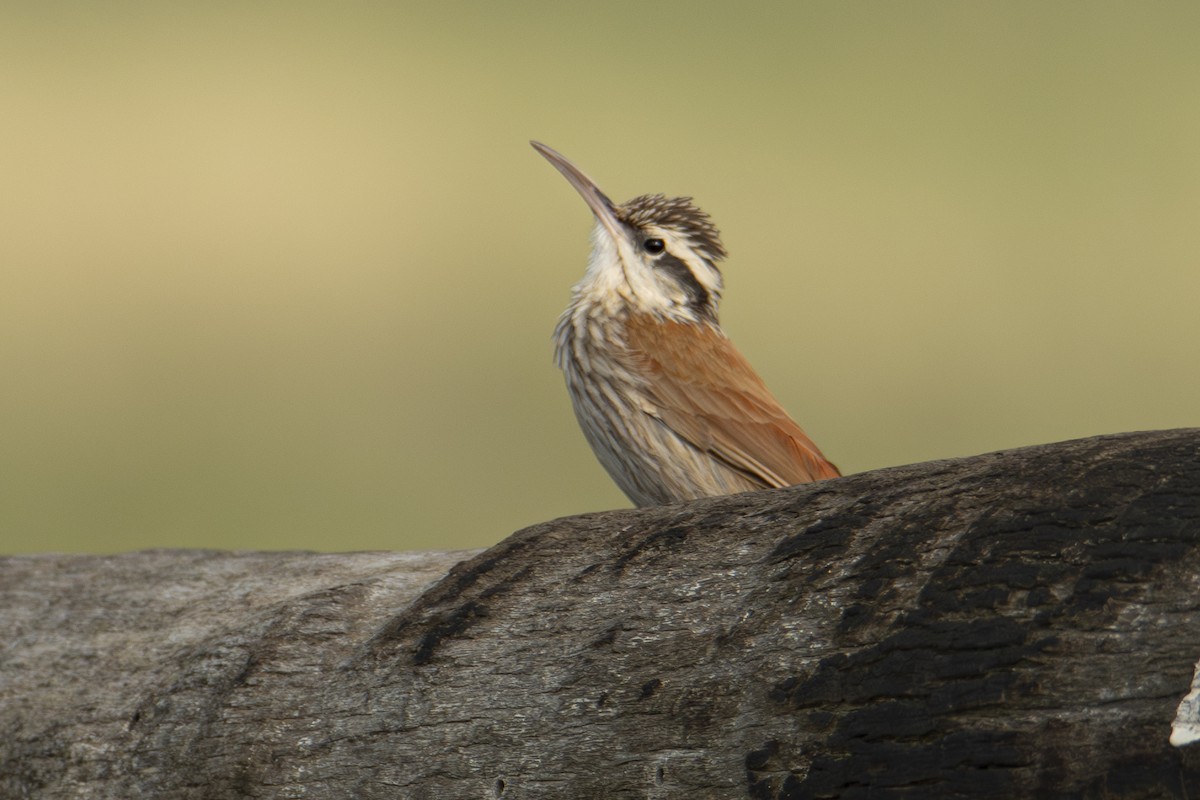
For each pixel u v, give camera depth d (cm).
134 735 661
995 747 482
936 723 495
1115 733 468
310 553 820
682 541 600
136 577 802
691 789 531
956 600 512
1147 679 471
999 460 575
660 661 558
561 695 569
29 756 678
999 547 519
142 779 649
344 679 623
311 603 670
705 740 534
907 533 545
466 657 599
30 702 702
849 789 501
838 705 514
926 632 509
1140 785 459
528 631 596
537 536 643
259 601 761
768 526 588
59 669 723
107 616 763
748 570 570
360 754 601
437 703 593
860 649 519
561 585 607
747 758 523
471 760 577
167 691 664
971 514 539
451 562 737
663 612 573
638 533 619
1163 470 527
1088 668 481
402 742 593
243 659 653
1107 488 525
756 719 527
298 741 618
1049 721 479
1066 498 527
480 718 581
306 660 643
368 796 593
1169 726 462
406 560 782
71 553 847
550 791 558
